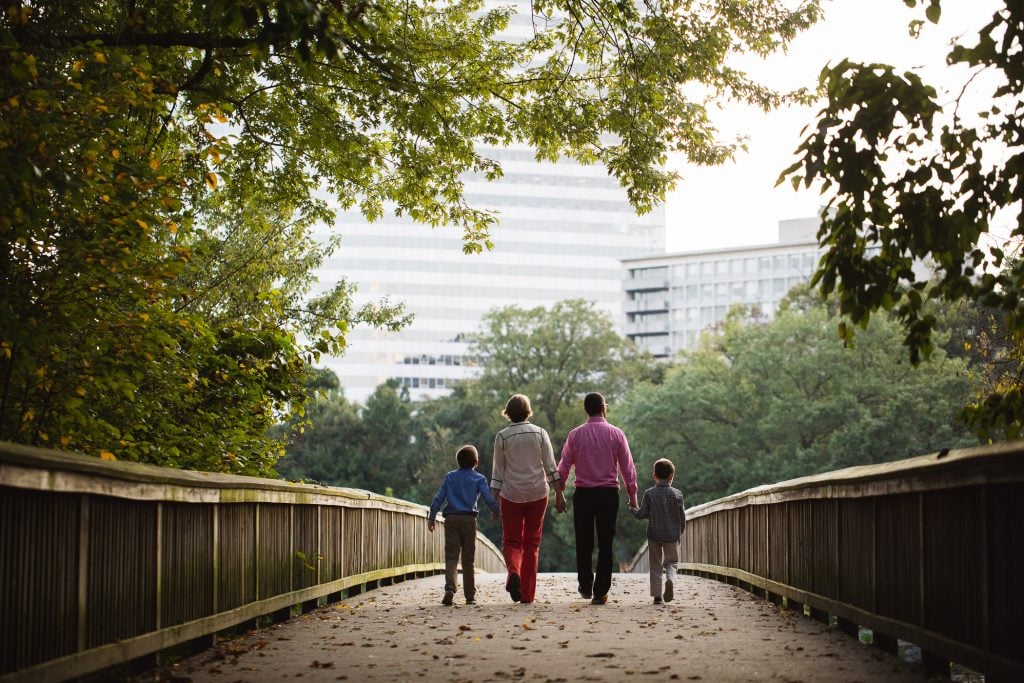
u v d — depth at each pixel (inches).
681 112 534.0
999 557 193.6
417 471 2854.3
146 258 300.4
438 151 557.3
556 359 2785.4
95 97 276.8
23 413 285.1
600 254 5905.5
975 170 243.9
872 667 239.3
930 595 230.1
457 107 551.5
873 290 232.4
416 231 5595.5
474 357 2952.8
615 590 533.3
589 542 427.2
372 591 524.1
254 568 324.5
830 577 318.7
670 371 2384.4
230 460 429.1
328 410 2810.0
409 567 648.4
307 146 553.6
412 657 262.4
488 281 5693.9
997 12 231.9
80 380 285.6
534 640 293.0
